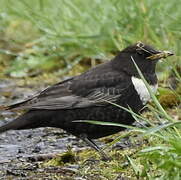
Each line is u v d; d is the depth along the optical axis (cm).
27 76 1808
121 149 1205
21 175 1075
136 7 1695
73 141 1296
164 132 1041
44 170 1095
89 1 1836
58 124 1192
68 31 1830
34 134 1354
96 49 1617
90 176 1049
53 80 1761
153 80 1245
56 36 1814
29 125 1179
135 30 1697
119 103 1196
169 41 1564
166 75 1480
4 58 1922
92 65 1784
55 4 1886
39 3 1928
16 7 1969
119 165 1095
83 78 1222
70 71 1805
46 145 1274
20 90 1689
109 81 1209
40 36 1927
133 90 1207
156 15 1675
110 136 1305
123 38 1664
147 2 1698
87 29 1809
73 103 1186
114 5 1753
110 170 1067
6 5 1991
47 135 1345
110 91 1200
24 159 1175
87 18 1816
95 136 1211
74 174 1065
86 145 1265
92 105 1190
